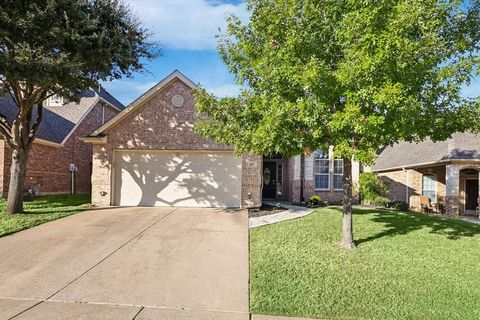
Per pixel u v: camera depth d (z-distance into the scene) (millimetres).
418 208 19484
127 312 5414
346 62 7137
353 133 7469
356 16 6801
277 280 6703
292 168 19359
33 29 10438
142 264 7629
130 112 15344
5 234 9859
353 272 7180
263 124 8328
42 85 11039
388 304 5793
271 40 8172
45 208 14273
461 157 17266
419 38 7160
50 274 7000
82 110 23609
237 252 8539
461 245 9156
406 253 8438
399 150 24578
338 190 19797
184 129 15273
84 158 23453
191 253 8422
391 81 6605
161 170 15492
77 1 10867
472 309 5664
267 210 14750
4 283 6520
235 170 15352
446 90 7559
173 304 5742
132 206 15289
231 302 5848
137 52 13289
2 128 12531
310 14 7695
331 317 5359
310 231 10539
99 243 9172
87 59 11531
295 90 7945
